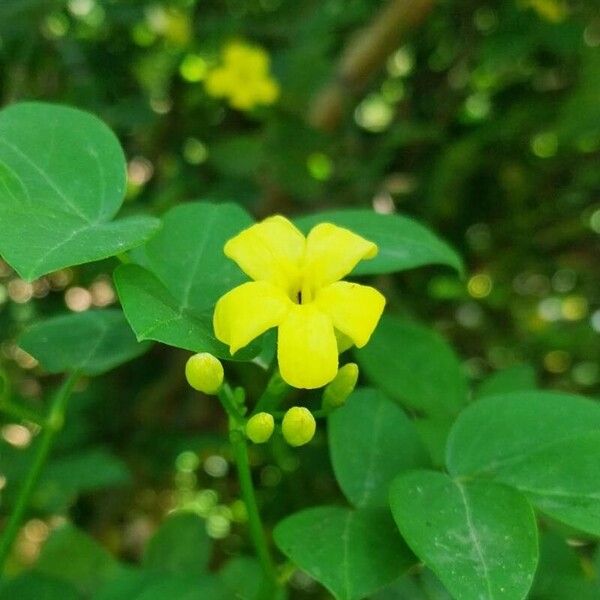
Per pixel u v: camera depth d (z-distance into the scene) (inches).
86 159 4.4
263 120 11.4
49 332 5.5
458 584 3.7
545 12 10.3
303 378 3.8
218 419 10.9
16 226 3.9
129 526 11.9
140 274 4.1
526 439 4.4
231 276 4.7
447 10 11.0
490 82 11.3
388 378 5.8
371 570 4.1
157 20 11.5
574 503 4.1
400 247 5.3
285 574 4.7
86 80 10.3
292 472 9.7
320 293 4.1
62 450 9.0
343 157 10.7
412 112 11.5
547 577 5.1
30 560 10.2
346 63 10.2
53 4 9.8
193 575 5.6
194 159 11.5
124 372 11.0
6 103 10.3
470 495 4.1
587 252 11.9
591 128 10.2
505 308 12.2
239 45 10.9
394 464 4.8
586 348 11.8
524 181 11.4
